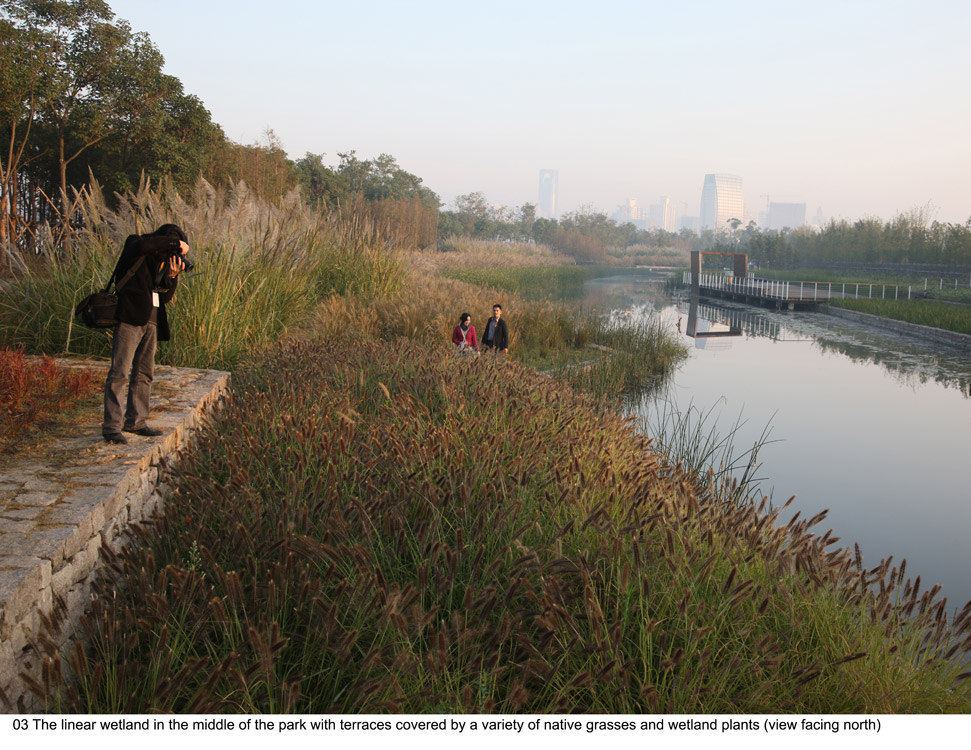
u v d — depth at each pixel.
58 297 7.65
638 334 16.81
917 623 3.32
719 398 12.02
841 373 14.94
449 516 3.91
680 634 2.97
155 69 23.05
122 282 4.56
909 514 6.73
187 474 4.34
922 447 9.12
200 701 2.35
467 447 4.79
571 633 2.98
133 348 4.66
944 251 46.06
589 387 11.34
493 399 6.03
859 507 6.91
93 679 2.43
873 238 55.19
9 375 5.00
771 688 2.82
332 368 7.40
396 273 16.23
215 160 27.11
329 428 5.02
